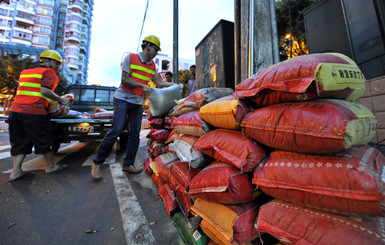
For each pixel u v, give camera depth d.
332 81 0.66
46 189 2.00
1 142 5.46
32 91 2.30
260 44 1.98
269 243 0.83
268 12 2.06
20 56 19.98
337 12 3.31
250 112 0.97
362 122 0.63
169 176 1.54
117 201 1.71
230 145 0.97
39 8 48.78
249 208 0.88
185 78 17.53
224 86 2.80
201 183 1.04
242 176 0.89
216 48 3.02
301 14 5.49
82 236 1.22
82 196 1.83
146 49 2.32
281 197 0.74
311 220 0.64
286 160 0.75
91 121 3.27
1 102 19.44
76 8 55.97
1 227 1.31
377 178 0.52
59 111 2.64
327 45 3.49
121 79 2.21
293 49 5.76
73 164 3.11
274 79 0.81
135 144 2.54
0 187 2.04
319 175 0.62
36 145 2.40
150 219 1.42
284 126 0.73
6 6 44.41
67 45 54.09
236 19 2.21
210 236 0.97
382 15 2.51
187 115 1.52
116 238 1.20
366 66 2.75
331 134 0.59
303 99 0.74
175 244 1.15
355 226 0.56
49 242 1.16
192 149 1.29
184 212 1.24
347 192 0.55
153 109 2.29
